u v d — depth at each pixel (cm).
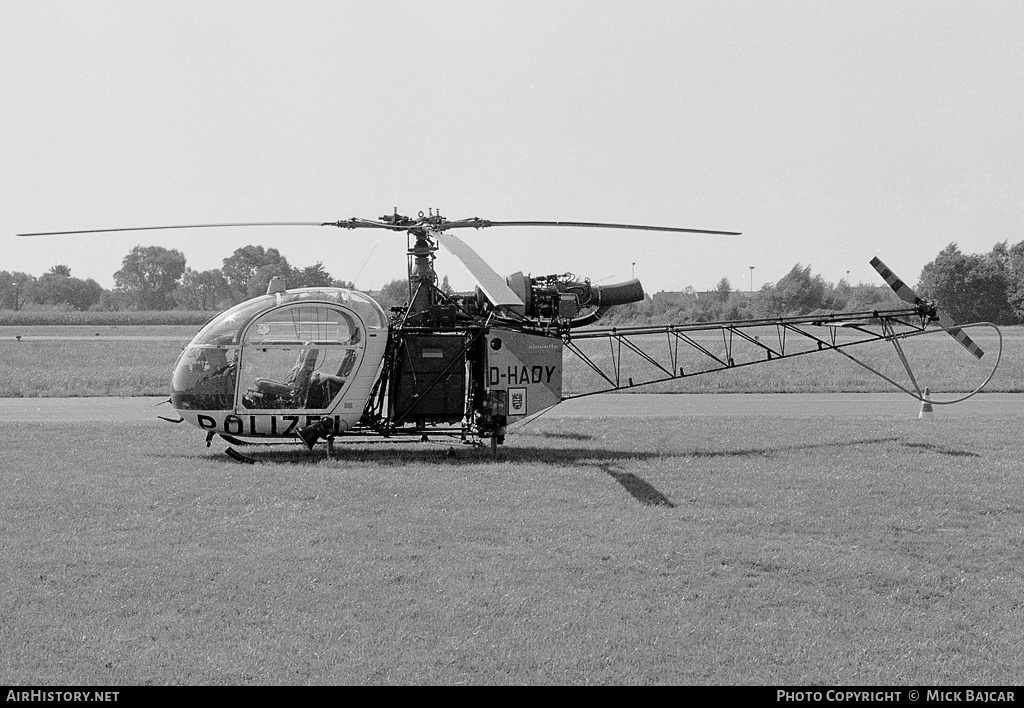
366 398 1489
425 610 766
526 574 860
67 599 777
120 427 1839
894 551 962
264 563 884
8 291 15738
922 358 3422
